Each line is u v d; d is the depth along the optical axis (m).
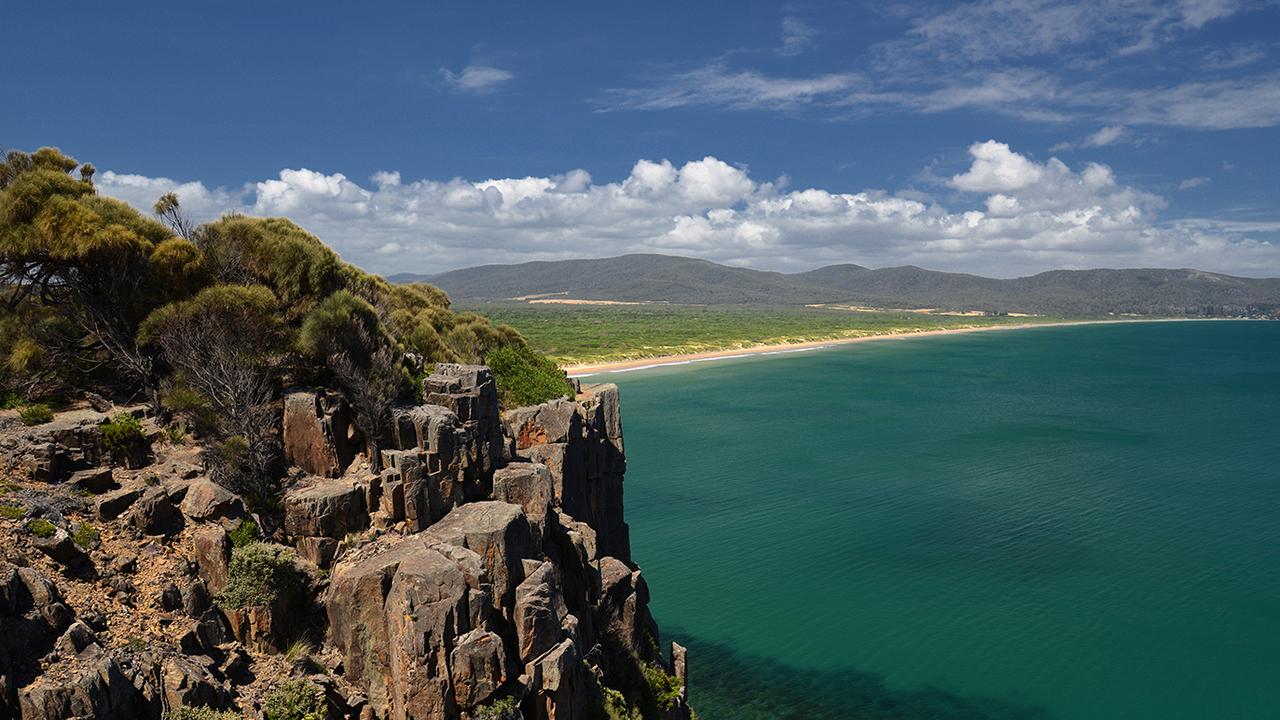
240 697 24.48
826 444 133.75
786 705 55.09
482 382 37.19
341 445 34.31
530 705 27.17
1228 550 82.81
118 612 23.91
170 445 32.81
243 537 28.38
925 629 65.50
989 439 138.50
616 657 38.88
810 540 85.06
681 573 76.38
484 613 26.27
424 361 52.75
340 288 45.03
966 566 78.38
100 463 30.03
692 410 172.88
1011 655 61.66
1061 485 106.88
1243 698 56.09
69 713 19.94
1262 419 161.88
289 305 42.34
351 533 30.23
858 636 64.31
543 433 45.50
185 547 27.77
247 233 43.69
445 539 28.55
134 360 36.28
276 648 26.89
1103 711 54.84
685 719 43.41
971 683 57.91
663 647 62.22
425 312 66.31
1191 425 154.12
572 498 45.47
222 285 38.25
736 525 89.94
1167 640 63.94
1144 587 73.69
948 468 116.06
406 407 36.38
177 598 25.69
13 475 27.06
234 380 34.31
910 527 89.31
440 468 32.91
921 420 159.25
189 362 35.06
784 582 74.31
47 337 36.81
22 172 39.00
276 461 33.84
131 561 25.83
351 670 26.83
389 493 30.83
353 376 35.41
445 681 25.03
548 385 61.84
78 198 38.53
